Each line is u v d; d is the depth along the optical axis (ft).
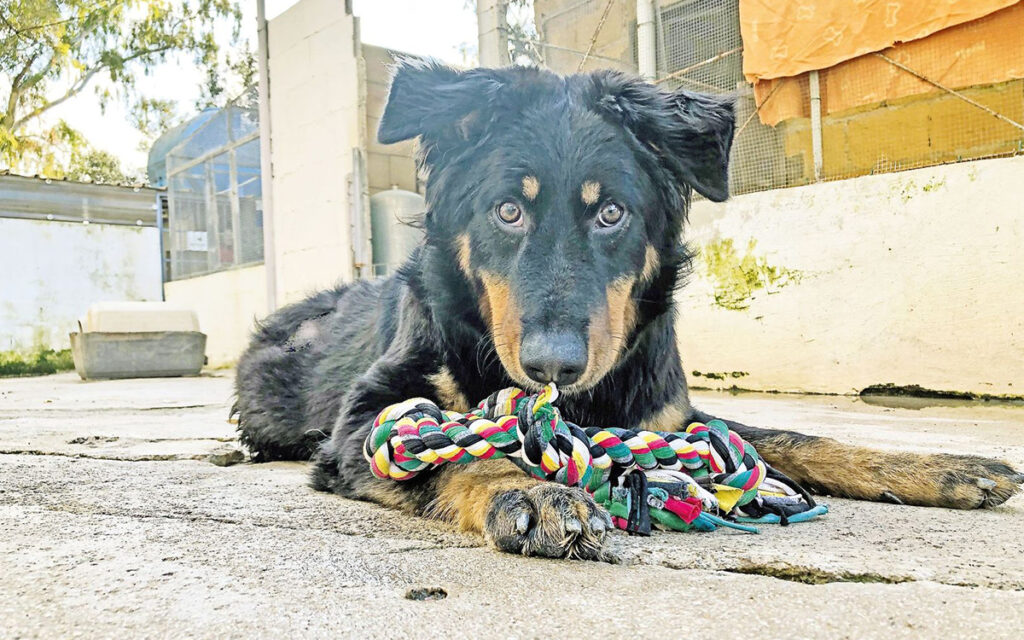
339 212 9.51
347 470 1.88
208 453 2.81
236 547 1.39
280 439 2.80
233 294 11.47
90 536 1.47
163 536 1.48
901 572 1.20
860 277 5.09
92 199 13.43
